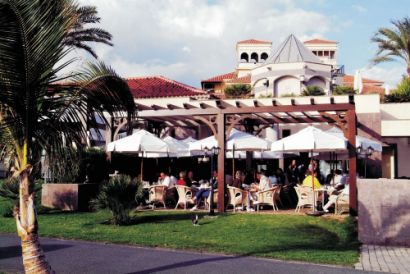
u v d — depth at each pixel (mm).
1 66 5492
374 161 20516
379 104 20516
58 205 15039
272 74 34250
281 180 17469
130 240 9781
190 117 16516
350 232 10977
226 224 11812
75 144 6652
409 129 21031
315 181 14703
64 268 7527
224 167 14898
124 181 12117
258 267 7617
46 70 5805
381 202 10039
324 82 34594
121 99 7020
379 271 7477
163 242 9562
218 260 8133
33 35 5488
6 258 8172
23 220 5617
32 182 5848
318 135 13781
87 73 6496
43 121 6223
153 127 21016
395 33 28953
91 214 13844
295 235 10422
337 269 7559
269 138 22875
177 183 15484
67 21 5898
